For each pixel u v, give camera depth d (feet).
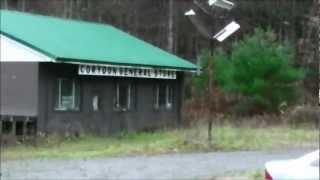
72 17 171.94
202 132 87.76
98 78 97.76
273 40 107.34
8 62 89.76
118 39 110.93
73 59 88.74
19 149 78.43
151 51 110.93
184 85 118.73
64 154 70.95
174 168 57.36
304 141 82.23
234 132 89.15
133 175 53.06
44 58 86.99
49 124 89.25
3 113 89.76
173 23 153.07
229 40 111.86
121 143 84.38
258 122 101.24
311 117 96.43
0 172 55.21
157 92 109.60
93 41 103.14
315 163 25.48
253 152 71.36
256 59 107.86
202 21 73.92
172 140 79.56
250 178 48.26
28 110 88.38
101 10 166.61
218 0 68.08
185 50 148.77
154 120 107.96
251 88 109.50
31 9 186.39
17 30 91.91
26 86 88.63
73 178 51.29
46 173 54.60
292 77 103.55
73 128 92.68
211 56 80.53
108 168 57.88
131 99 103.91
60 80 91.40
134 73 102.53
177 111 113.39
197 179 49.65
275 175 25.88
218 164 59.88
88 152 73.15
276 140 81.97
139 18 162.30
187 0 155.22
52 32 98.37
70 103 92.89
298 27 61.36
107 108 99.09
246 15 68.13
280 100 106.11
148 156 68.39
